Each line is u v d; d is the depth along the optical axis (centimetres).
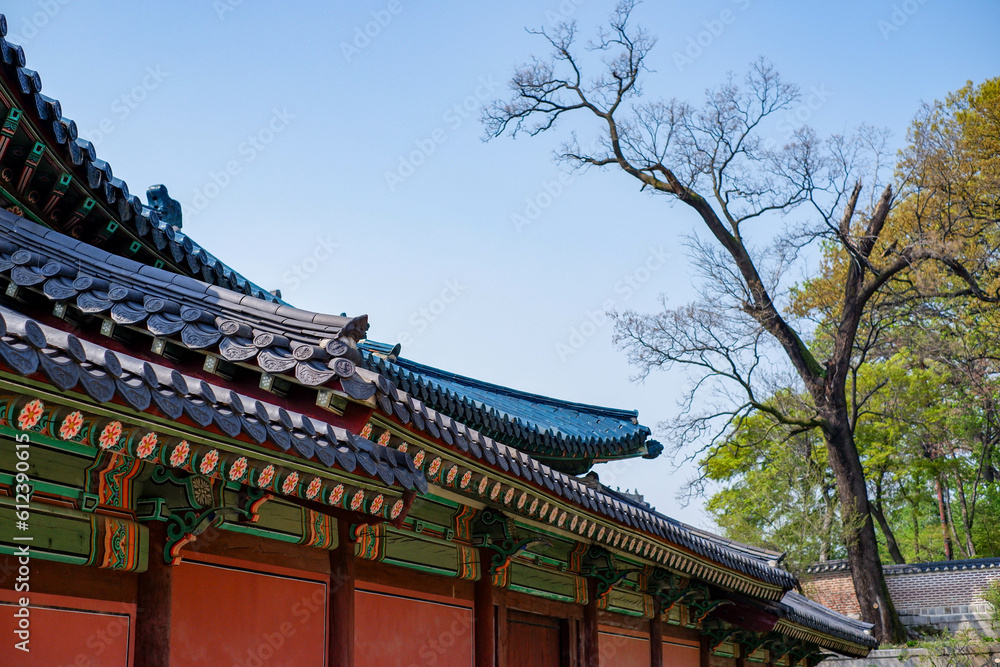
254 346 540
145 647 544
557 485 870
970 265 3425
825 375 3578
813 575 3659
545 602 1081
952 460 4394
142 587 552
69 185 681
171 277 598
